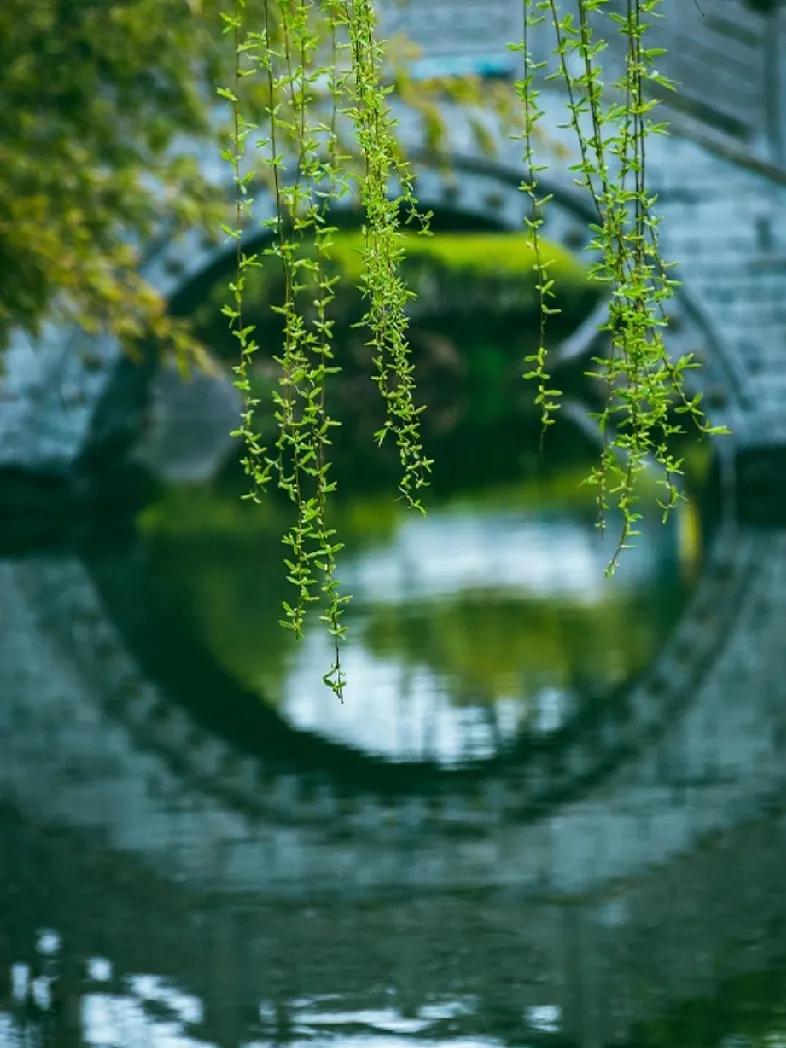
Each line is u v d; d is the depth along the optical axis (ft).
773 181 82.94
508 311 150.51
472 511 80.28
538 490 88.94
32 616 54.08
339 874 28.14
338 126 51.39
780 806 31.76
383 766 35.50
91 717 40.55
